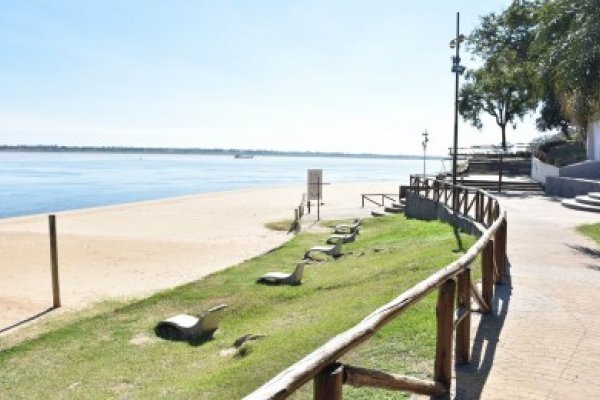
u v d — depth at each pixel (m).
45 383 8.25
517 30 46.19
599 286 8.93
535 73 15.20
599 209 19.94
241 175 116.62
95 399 7.45
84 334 10.65
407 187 30.61
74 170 129.88
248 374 6.88
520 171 40.41
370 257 15.02
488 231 7.70
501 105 50.41
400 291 9.68
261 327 9.70
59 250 22.16
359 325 3.19
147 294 14.53
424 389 4.36
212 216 36.16
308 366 2.51
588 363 5.70
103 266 18.77
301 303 11.13
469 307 5.63
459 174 37.09
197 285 14.14
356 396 5.05
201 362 8.48
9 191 63.88
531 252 11.87
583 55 12.92
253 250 21.89
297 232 26.06
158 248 22.55
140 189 69.25
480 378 5.27
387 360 5.90
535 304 7.87
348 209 37.31
